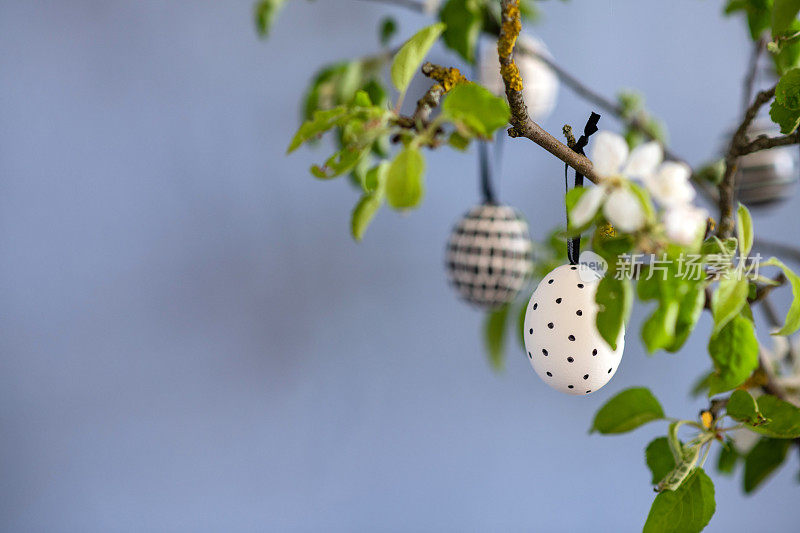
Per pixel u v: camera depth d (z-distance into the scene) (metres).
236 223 1.33
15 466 1.34
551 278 1.11
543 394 1.38
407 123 1.09
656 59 1.33
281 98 1.32
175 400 1.35
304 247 1.34
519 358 1.37
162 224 1.33
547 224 1.34
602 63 1.33
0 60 1.29
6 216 1.31
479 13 1.22
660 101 1.34
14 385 1.33
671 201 1.04
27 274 1.32
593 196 1.04
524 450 1.39
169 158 1.32
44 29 1.29
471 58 1.22
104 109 1.31
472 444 1.38
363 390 1.37
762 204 1.23
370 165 1.27
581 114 1.33
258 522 1.38
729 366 1.11
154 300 1.34
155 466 1.36
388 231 1.35
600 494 1.40
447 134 1.09
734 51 1.33
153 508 1.37
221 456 1.37
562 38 1.32
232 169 1.33
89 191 1.32
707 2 1.32
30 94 1.30
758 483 1.20
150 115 1.31
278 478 1.37
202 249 1.33
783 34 1.12
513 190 1.34
